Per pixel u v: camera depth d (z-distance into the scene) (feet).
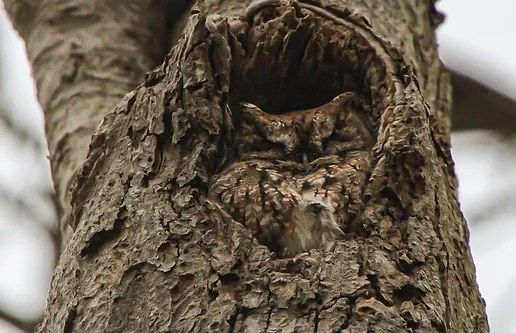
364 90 14.87
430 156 13.34
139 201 12.83
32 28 19.66
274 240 13.37
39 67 19.02
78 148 17.38
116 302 12.16
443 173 13.83
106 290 12.33
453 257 13.09
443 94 16.88
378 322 11.52
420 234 12.73
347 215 13.24
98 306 12.24
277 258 12.59
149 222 12.59
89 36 18.99
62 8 19.52
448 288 12.57
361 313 11.55
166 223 12.50
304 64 14.80
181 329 11.69
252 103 15.24
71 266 12.93
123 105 13.83
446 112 16.70
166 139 13.29
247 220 13.39
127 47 18.98
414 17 17.37
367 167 13.92
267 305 11.67
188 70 13.39
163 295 12.00
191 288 11.98
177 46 13.79
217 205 12.77
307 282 11.80
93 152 13.70
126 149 13.44
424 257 12.53
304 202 13.38
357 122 14.84
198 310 11.78
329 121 14.83
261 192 13.51
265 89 15.10
